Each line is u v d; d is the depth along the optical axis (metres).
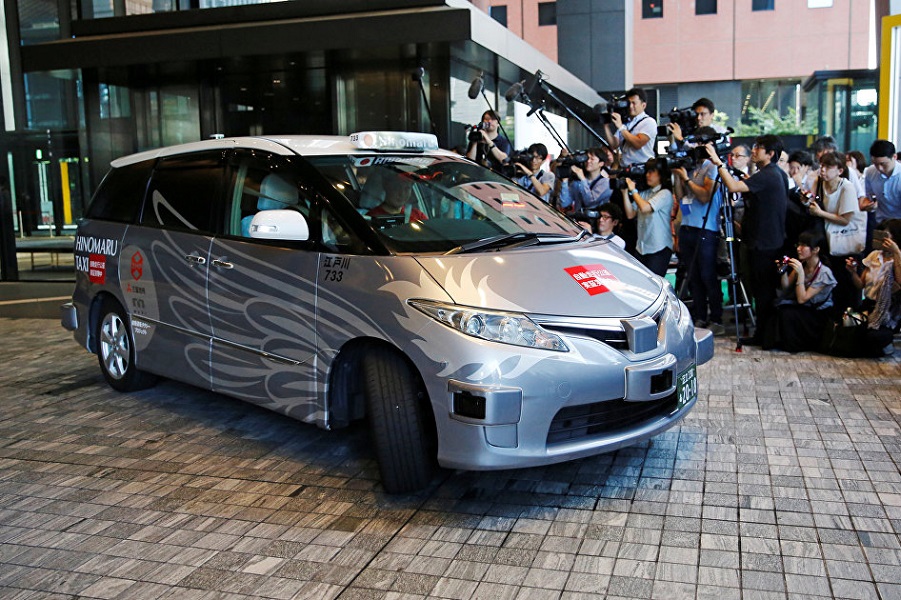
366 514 3.78
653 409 4.01
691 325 4.38
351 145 4.87
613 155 8.10
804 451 4.38
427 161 4.95
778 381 5.77
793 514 3.62
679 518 3.62
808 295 6.59
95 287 5.95
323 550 3.44
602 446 3.76
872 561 3.18
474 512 3.75
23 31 13.20
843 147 20.62
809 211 7.02
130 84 11.86
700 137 6.83
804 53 39.88
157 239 5.30
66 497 4.12
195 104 11.64
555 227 4.72
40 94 12.86
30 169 12.96
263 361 4.54
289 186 4.57
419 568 3.25
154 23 10.92
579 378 3.65
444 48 10.05
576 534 3.50
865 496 3.79
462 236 4.25
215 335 4.87
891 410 5.03
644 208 7.26
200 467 4.48
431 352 3.66
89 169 12.20
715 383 5.76
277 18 10.34
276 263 4.43
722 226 7.30
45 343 8.25
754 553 3.27
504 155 7.75
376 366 3.90
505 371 3.55
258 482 4.23
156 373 5.45
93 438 5.05
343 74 10.90
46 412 5.64
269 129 11.34
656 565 3.20
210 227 4.97
